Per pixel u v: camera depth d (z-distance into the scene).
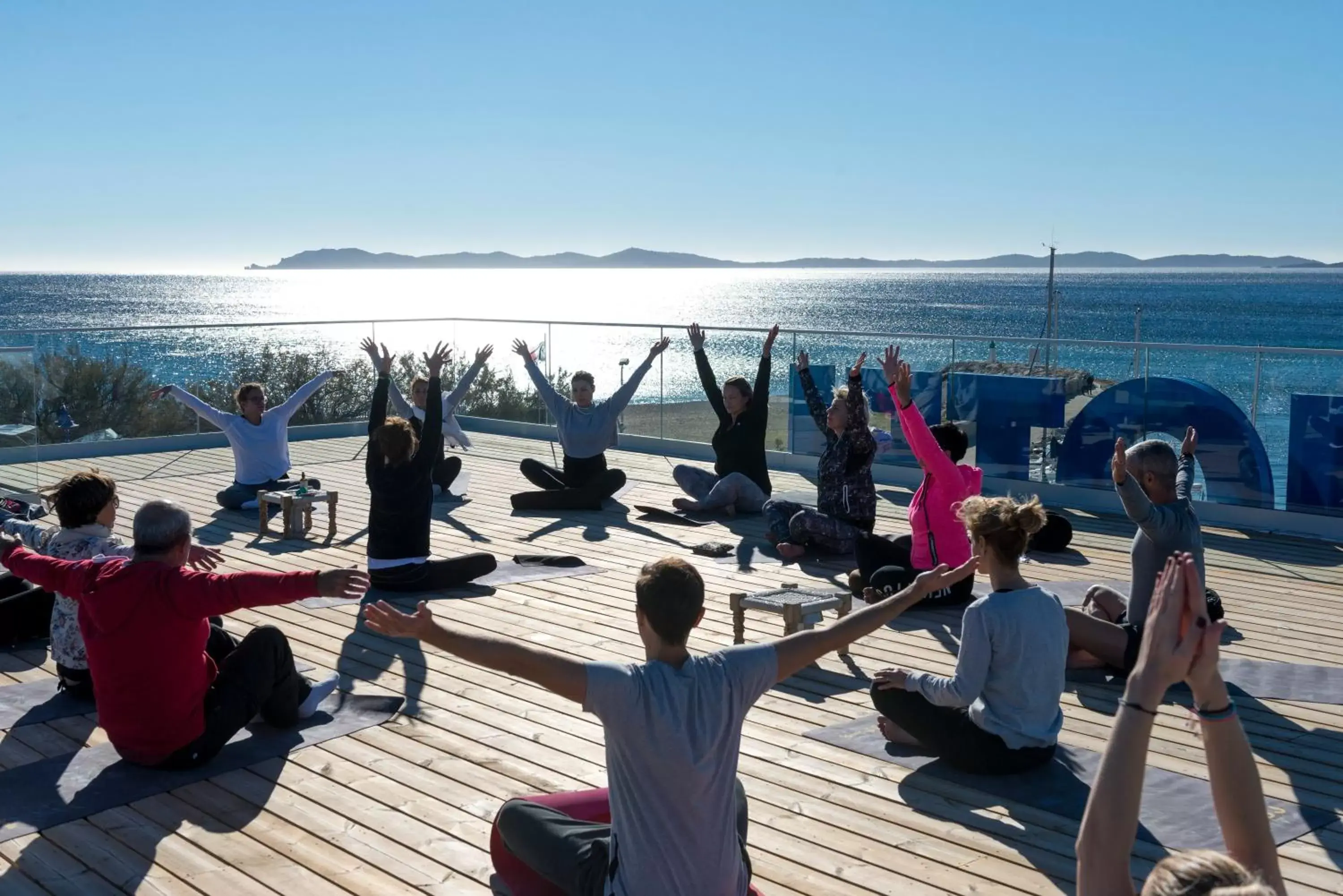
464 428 14.77
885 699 4.50
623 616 6.68
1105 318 91.88
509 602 6.98
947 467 6.68
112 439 12.79
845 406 7.94
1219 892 1.31
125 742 4.36
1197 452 9.47
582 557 8.20
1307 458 8.91
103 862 3.72
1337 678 5.66
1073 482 10.15
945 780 4.38
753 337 12.20
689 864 2.69
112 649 4.26
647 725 2.65
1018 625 4.22
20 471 8.86
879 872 3.68
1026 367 10.32
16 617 5.99
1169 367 9.53
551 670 2.63
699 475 9.82
